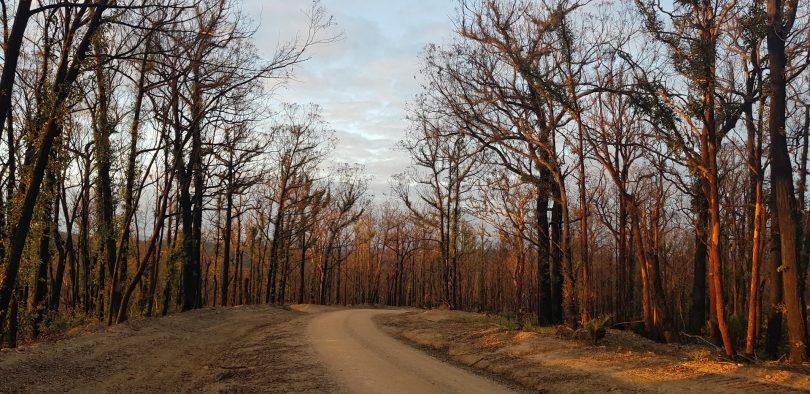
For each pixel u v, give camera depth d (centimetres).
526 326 1894
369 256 7550
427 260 7406
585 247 1842
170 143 2303
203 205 3400
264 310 3412
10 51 1275
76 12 1605
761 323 2325
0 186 1756
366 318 2933
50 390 892
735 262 3052
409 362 1345
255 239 5084
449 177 3903
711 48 1348
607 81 1856
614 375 1050
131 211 2133
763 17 1328
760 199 1379
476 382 1097
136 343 1466
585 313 1798
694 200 1658
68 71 1555
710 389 885
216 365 1320
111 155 2050
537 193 2231
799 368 1033
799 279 1305
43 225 1766
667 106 1485
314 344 1662
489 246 7350
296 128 4516
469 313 3075
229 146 2777
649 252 2308
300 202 4709
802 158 2177
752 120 1492
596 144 1905
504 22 2009
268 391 978
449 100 2244
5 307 1417
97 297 2350
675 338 2109
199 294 3394
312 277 7288
